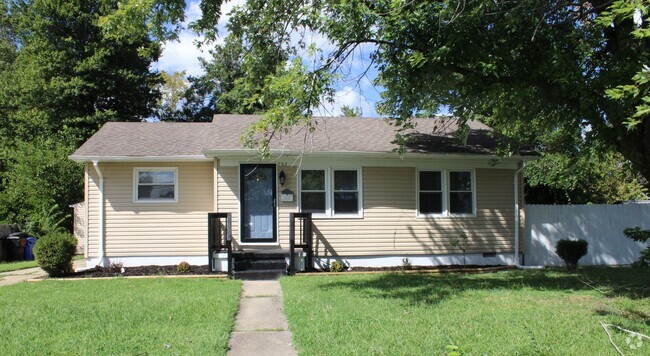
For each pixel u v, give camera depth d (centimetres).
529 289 910
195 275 1136
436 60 859
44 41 2394
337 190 1271
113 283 1016
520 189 1378
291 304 766
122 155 1234
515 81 880
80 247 1709
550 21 918
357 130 1411
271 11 950
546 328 605
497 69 873
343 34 875
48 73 2409
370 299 804
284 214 1242
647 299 803
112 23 946
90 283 1020
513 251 1357
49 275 1140
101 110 2528
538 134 1304
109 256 1265
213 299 811
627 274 1146
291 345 564
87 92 2427
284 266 1181
